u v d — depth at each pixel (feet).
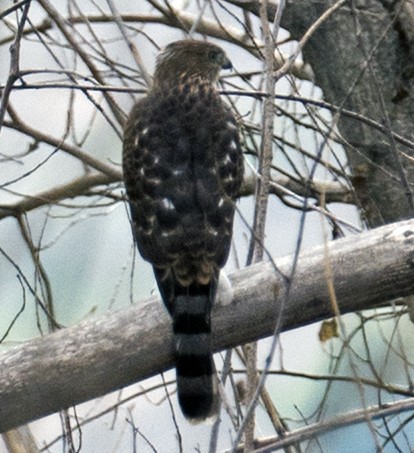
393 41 37.24
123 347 27.25
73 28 35.99
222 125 30.14
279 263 27.63
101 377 27.43
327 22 37.76
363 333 34.12
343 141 33.99
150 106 30.58
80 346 27.30
